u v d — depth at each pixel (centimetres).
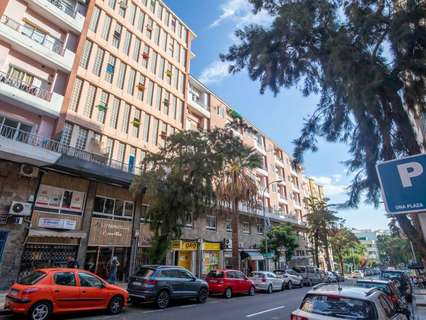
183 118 2636
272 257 2767
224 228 2692
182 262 2211
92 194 1688
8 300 796
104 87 1955
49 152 1409
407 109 627
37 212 1440
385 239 8200
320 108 831
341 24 725
